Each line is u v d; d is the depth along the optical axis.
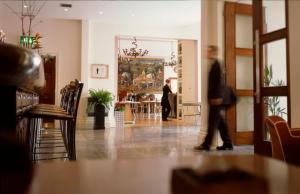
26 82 1.14
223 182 0.50
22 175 0.67
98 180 0.79
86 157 4.22
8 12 8.15
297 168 0.91
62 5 7.53
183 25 9.98
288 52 3.71
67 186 0.75
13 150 0.64
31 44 6.15
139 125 9.52
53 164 0.96
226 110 5.09
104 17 8.71
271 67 4.09
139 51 14.63
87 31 8.92
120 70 15.71
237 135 5.56
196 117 10.79
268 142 4.06
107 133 7.38
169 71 16.33
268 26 4.17
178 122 10.67
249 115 5.72
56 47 8.85
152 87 16.08
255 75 4.36
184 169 0.58
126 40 15.16
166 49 16.14
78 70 8.98
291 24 3.67
